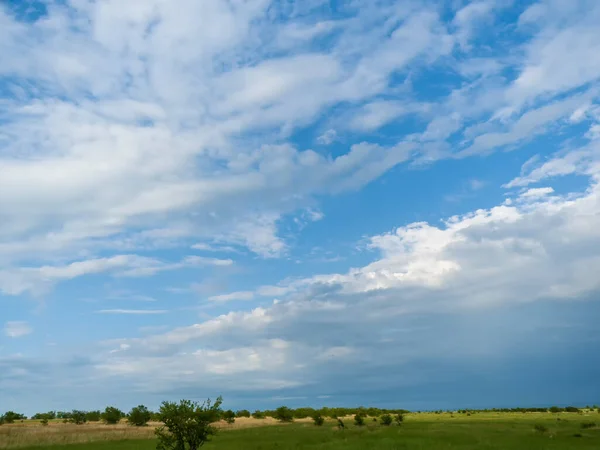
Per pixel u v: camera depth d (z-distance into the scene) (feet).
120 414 358.84
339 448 134.31
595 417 331.57
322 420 282.36
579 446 131.54
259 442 158.40
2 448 152.66
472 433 182.09
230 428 253.03
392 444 139.33
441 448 128.88
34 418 485.15
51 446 156.15
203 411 106.01
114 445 154.30
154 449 140.46
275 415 341.21
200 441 107.34
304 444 148.87
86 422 377.09
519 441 147.43
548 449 125.49
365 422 292.61
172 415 104.99
